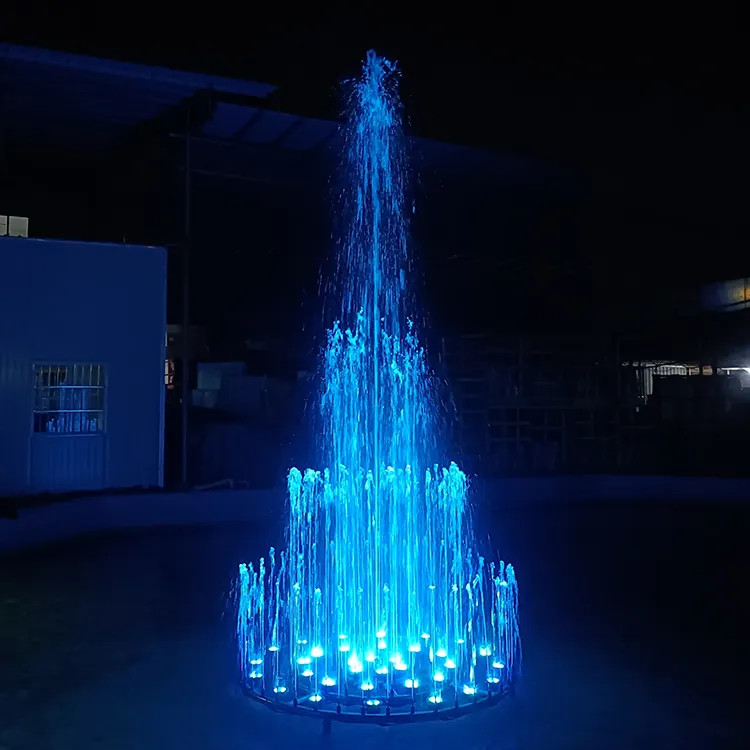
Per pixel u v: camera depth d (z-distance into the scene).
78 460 11.02
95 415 11.20
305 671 4.66
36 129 13.50
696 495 13.39
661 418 16.58
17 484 10.59
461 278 17.17
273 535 10.13
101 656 5.25
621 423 15.83
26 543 8.98
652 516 12.22
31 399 10.74
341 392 16.22
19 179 15.56
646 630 5.90
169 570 8.05
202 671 4.93
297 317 18.23
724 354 17.38
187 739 3.92
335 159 14.37
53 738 3.94
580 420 15.41
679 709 4.33
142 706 4.35
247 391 16.98
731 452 15.61
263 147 13.65
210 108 11.94
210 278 18.80
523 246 17.50
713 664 5.10
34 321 10.77
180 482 11.80
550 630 5.89
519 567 8.32
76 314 11.04
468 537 10.07
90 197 16.05
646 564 8.50
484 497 12.69
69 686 4.68
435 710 4.09
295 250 18.19
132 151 14.43
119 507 10.44
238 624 6.00
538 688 4.63
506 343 14.83
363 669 4.64
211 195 16.62
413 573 8.03
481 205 17.19
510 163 14.62
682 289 17.67
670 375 17.20
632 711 4.30
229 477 12.91
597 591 7.20
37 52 10.40
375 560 8.64
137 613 6.36
